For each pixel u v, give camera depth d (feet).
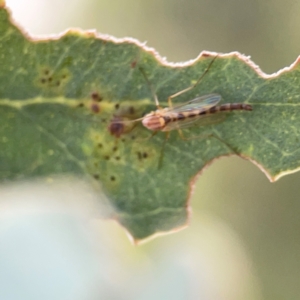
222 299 0.35
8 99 0.31
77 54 0.31
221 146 0.31
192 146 0.31
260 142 0.31
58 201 0.30
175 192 0.31
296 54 0.36
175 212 0.31
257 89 0.31
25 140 0.31
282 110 0.31
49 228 0.29
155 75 0.31
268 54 0.36
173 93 0.31
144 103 0.31
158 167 0.31
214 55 0.31
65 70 0.31
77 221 0.30
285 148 0.31
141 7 0.36
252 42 0.36
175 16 0.36
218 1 0.36
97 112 0.31
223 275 0.36
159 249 0.34
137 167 0.31
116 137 0.31
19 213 0.29
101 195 0.31
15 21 0.31
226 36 0.36
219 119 0.31
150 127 0.31
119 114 0.31
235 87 0.31
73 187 0.31
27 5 0.36
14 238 0.29
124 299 0.31
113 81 0.31
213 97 0.31
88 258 0.30
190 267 0.34
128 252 0.33
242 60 0.31
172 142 0.31
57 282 0.29
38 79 0.31
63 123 0.31
